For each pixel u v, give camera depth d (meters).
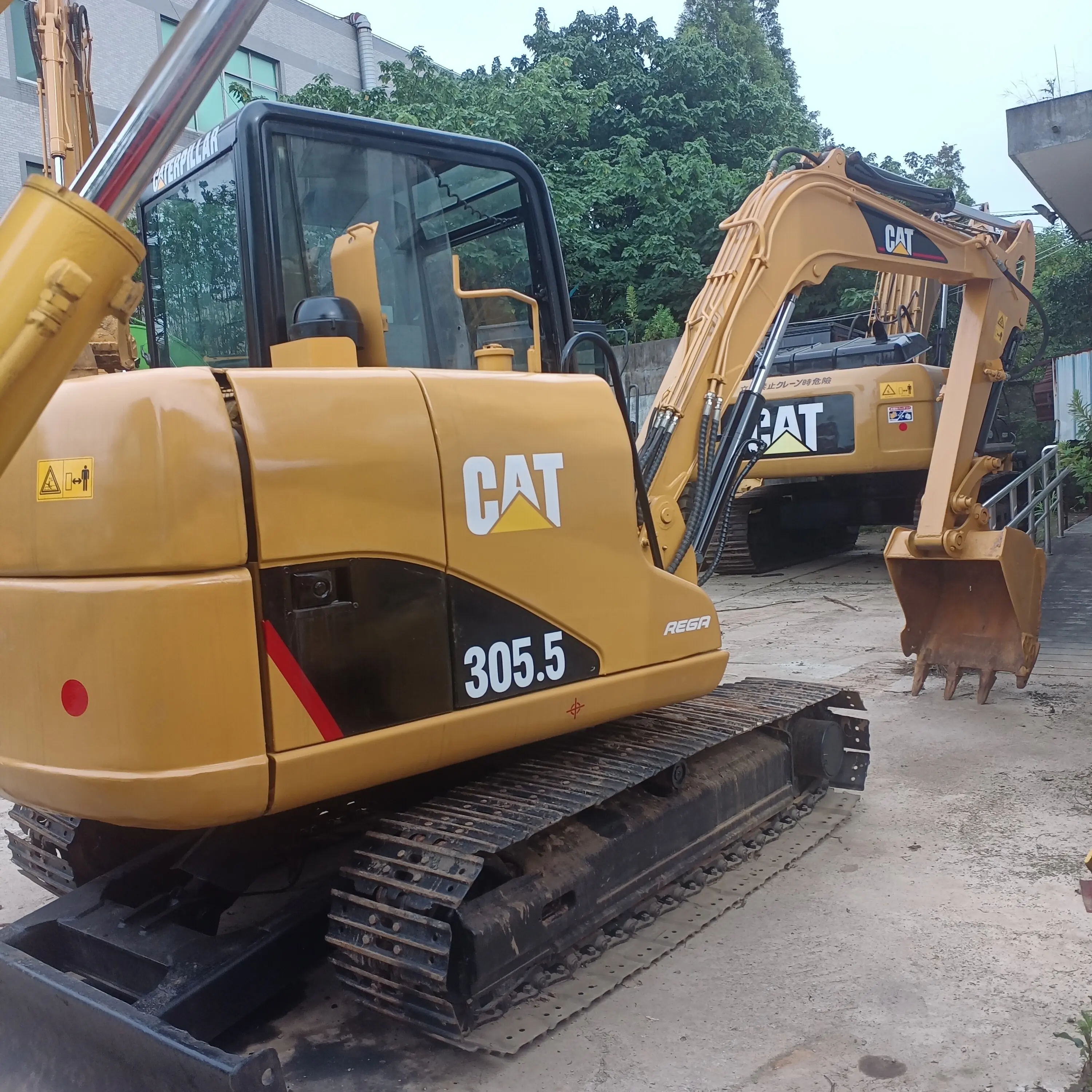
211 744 2.34
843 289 17.89
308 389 2.55
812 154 5.05
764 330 4.62
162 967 2.89
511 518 2.93
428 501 2.72
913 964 3.18
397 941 2.61
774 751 4.18
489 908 2.77
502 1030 2.88
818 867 3.93
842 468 10.23
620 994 3.10
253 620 2.41
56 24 3.31
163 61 1.61
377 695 2.62
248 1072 2.11
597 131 19.50
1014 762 4.97
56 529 2.45
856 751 4.58
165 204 3.64
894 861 3.95
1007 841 4.07
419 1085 2.72
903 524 11.31
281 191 3.06
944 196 5.88
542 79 18.06
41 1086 2.52
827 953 3.27
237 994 2.84
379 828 2.94
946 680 6.19
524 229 3.66
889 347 10.35
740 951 3.31
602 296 18.59
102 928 3.05
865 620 8.65
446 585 2.77
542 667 3.02
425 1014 2.66
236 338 3.29
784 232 4.71
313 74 20.09
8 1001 2.63
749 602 9.90
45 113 3.45
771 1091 2.59
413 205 3.35
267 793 2.42
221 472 2.36
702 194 17.86
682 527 4.11
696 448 4.28
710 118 19.84
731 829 3.84
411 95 16.94
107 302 1.70
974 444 6.36
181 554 2.32
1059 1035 2.56
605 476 3.23
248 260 2.99
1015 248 6.66
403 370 2.78
